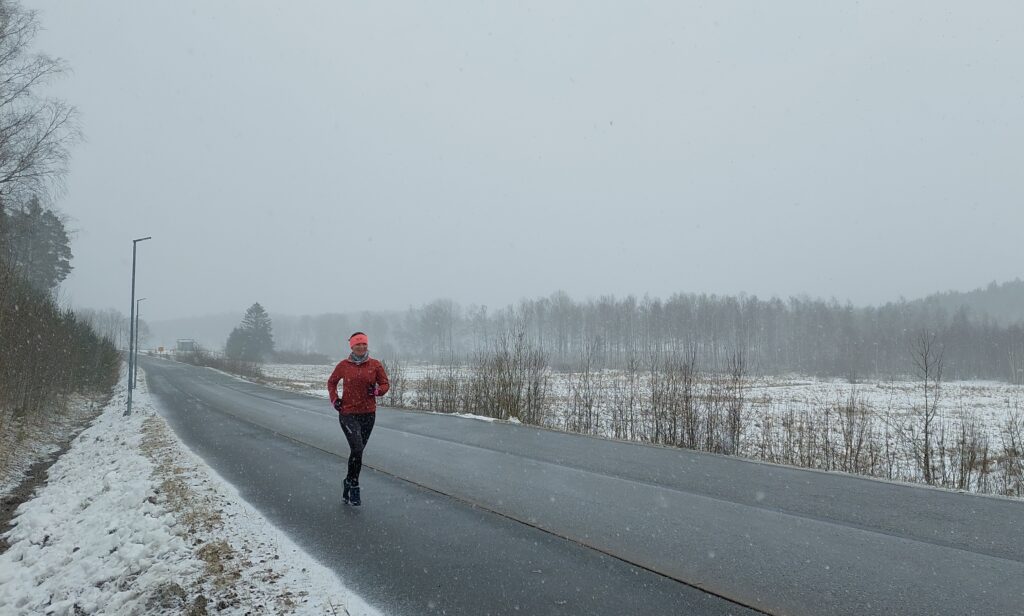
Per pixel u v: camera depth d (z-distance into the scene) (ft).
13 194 63.98
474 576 14.64
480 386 61.46
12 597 15.79
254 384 124.47
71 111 65.51
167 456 33.35
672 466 29.66
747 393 95.55
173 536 18.06
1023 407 75.31
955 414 65.46
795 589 13.67
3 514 26.12
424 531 18.51
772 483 25.53
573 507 21.35
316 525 19.25
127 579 15.43
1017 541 17.28
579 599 13.17
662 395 46.96
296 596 13.48
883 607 12.67
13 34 61.46
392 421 51.06
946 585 13.91
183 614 12.74
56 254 114.42
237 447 37.42
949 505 21.63
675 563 15.46
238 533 18.31
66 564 17.89
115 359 138.62
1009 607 12.66
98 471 31.99
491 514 20.48
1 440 39.40
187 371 176.45
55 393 66.23
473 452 34.17
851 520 19.53
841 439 46.11
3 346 45.68
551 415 57.41
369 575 14.74
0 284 46.68
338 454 34.19
